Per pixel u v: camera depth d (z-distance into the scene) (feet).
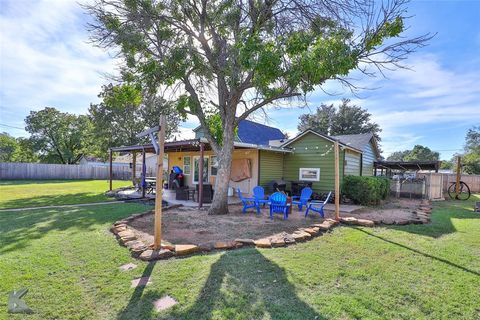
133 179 47.73
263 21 24.35
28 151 120.88
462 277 11.78
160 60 26.53
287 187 41.88
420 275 11.92
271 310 8.95
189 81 27.86
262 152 39.86
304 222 22.74
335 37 19.75
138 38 25.89
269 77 20.15
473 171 90.84
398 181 50.21
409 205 36.47
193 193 37.14
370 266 12.84
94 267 12.30
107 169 95.09
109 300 9.55
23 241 15.99
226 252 14.60
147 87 27.76
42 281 10.81
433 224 22.86
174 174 47.42
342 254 14.46
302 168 41.91
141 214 24.49
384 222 22.54
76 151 123.65
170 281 10.98
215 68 26.20
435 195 48.16
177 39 27.73
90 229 19.10
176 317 8.58
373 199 35.17
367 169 51.39
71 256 13.58
